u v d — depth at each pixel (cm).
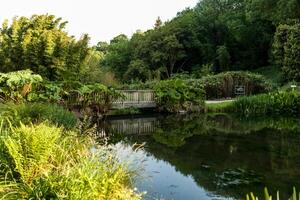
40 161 468
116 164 525
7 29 2017
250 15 3866
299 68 3055
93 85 1719
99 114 1770
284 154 1027
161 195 662
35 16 2042
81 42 1967
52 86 1473
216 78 2666
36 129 540
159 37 4809
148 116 2005
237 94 2730
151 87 2455
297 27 3103
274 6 3525
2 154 482
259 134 1397
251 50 4906
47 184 400
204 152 1052
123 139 1255
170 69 4878
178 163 912
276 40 3378
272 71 4312
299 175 810
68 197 385
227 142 1218
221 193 684
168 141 1233
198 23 5134
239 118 1925
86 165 436
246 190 705
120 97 1966
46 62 1875
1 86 1360
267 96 2206
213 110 2245
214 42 5075
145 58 4791
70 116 1003
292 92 2220
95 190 410
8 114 836
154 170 837
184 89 2186
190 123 1728
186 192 686
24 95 1378
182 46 4716
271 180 770
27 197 401
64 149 533
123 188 473
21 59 1905
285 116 2033
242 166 894
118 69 5116
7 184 450
